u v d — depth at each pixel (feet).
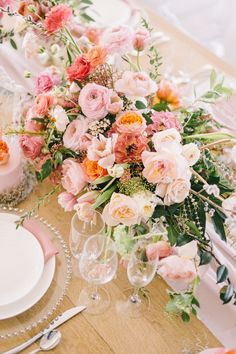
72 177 3.51
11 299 3.83
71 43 4.33
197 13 10.34
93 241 3.72
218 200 3.64
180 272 3.54
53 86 4.05
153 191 3.50
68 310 3.92
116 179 3.51
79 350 3.74
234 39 9.12
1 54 5.85
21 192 4.62
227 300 3.60
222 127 5.18
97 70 3.84
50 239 4.34
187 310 3.50
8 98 5.32
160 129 3.70
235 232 3.64
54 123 3.72
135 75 3.76
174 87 4.06
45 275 4.05
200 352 3.59
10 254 4.13
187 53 6.40
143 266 3.70
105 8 6.67
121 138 3.43
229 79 6.06
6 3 5.07
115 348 3.78
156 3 10.50
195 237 3.60
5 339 3.70
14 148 4.63
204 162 3.74
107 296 4.08
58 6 4.05
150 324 3.96
